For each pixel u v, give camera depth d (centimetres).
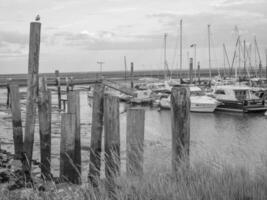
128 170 492
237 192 398
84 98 4709
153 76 10481
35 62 807
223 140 1881
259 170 454
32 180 705
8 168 761
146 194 399
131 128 520
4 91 5856
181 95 485
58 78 3050
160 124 2533
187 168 459
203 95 3353
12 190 577
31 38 803
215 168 464
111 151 595
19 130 951
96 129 728
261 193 392
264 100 3162
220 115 2997
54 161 1070
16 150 941
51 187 516
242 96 3228
